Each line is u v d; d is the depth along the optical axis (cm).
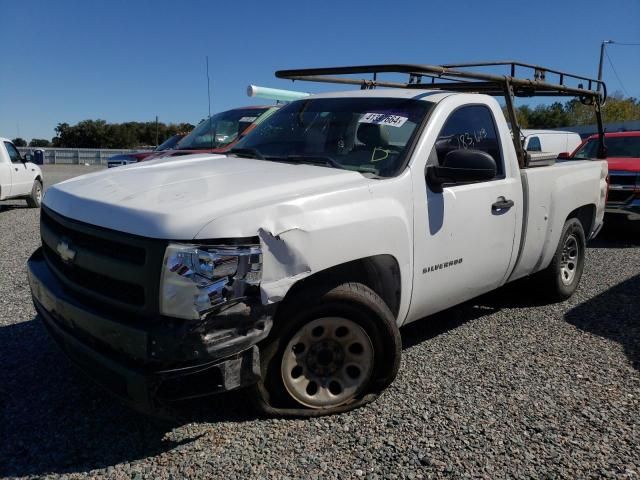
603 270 741
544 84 523
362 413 340
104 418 331
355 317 329
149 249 268
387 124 396
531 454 304
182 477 279
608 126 3694
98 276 296
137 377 264
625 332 493
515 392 374
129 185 330
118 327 271
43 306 336
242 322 277
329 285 321
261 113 890
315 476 281
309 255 296
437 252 385
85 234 303
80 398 353
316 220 302
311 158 393
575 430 329
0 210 1402
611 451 309
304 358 330
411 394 366
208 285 265
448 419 337
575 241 587
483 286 451
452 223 393
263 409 325
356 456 298
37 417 331
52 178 2327
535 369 412
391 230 341
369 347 338
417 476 283
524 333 488
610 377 401
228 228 273
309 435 316
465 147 421
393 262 351
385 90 455
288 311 311
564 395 371
